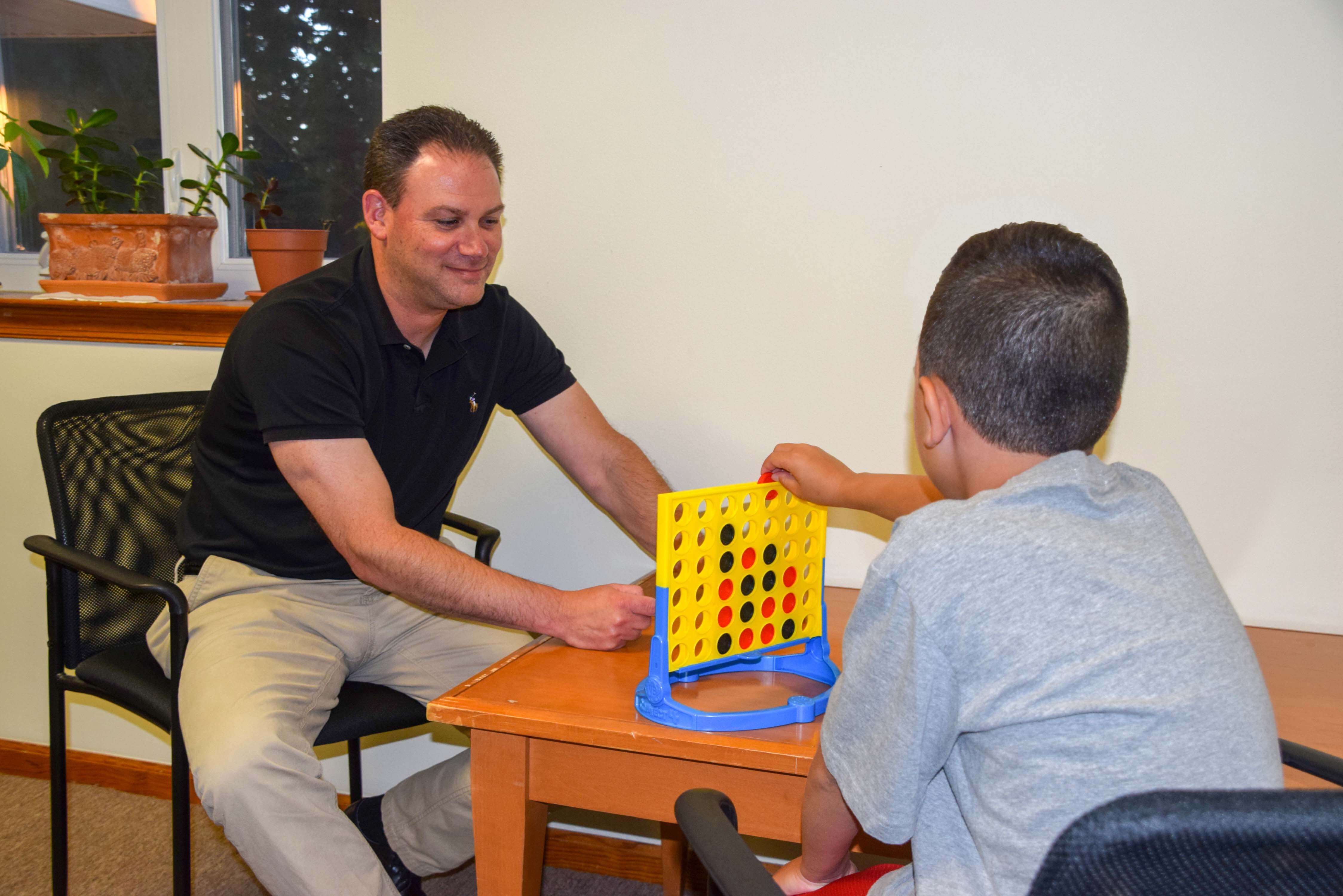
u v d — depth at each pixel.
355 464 1.29
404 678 1.52
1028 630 0.63
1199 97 1.36
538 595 1.23
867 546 1.58
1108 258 0.74
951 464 0.77
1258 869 0.42
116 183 2.02
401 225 1.31
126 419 1.61
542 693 1.05
